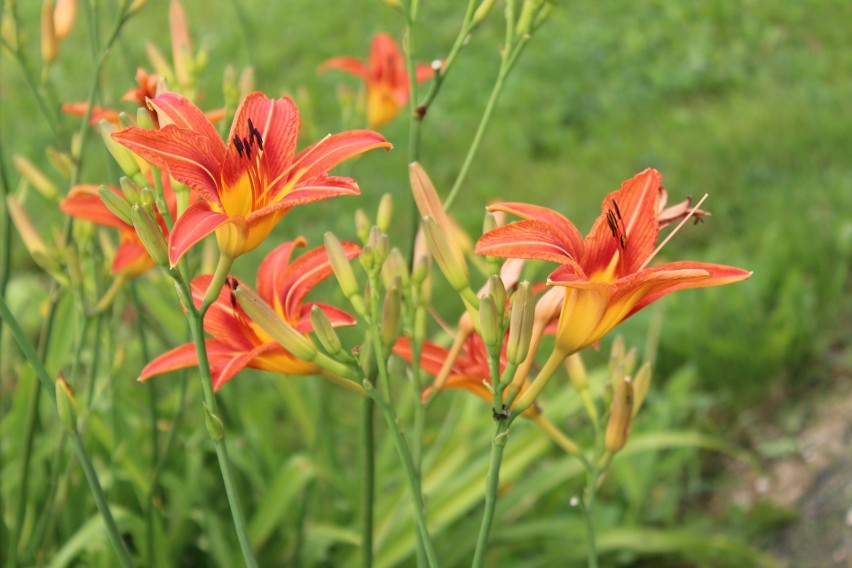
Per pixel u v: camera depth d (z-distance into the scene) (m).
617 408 0.72
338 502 1.20
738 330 1.52
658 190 0.63
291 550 1.10
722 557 1.20
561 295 0.65
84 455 0.68
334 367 0.66
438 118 2.52
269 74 2.85
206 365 0.64
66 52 3.00
